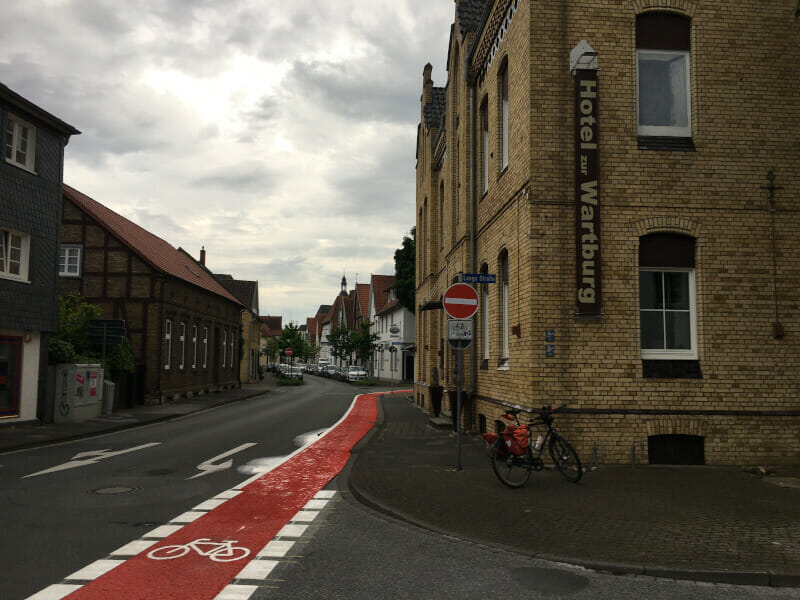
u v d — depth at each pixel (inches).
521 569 222.7
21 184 689.6
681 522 277.6
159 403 1078.4
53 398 737.6
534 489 349.7
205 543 252.2
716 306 434.6
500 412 514.9
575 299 426.3
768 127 447.5
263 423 774.5
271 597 193.2
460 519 286.2
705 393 428.5
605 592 201.5
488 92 583.5
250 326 2260.1
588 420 422.6
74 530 270.4
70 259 1094.4
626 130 439.5
